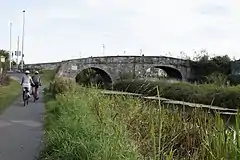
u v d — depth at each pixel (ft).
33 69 216.13
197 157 24.64
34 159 29.48
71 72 190.49
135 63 213.25
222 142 17.37
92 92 50.26
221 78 156.15
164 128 27.32
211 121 24.70
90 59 200.34
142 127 29.55
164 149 24.77
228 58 215.51
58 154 25.22
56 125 34.81
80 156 23.41
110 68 207.21
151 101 37.55
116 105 37.96
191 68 223.71
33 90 77.25
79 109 38.78
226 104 102.27
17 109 62.85
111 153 22.21
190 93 111.45
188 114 33.06
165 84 116.57
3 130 42.50
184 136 27.20
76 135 27.02
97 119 31.78
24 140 36.81
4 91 97.09
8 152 31.81
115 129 26.30
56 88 81.61
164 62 220.02
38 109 63.05
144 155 24.47
